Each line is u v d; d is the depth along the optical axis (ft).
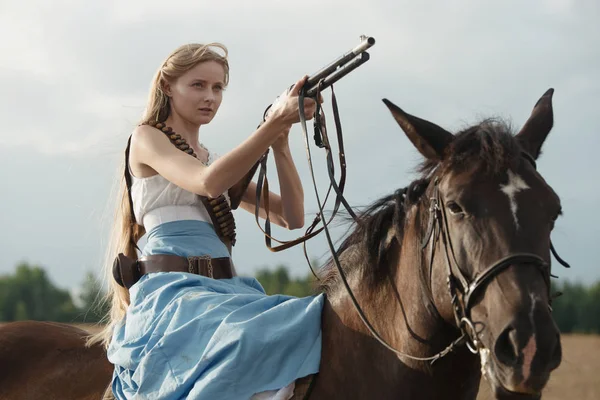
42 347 12.98
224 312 9.61
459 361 8.85
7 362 12.78
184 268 10.52
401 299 9.16
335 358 9.53
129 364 9.71
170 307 9.80
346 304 9.70
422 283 8.86
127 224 11.71
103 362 12.43
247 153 9.63
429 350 8.86
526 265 7.72
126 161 11.36
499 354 7.52
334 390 9.41
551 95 9.28
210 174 9.76
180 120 11.55
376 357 9.26
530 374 7.30
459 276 8.16
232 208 11.94
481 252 7.91
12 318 99.96
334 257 9.20
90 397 12.02
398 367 9.05
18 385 12.60
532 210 7.91
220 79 11.49
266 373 9.21
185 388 9.14
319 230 10.53
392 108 8.89
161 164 10.54
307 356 9.51
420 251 8.91
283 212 12.03
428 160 9.07
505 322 7.54
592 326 109.91
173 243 10.71
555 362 7.46
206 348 9.21
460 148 8.46
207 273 10.60
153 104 11.48
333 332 9.69
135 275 10.75
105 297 12.73
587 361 58.70
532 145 8.88
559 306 111.24
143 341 9.78
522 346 7.38
